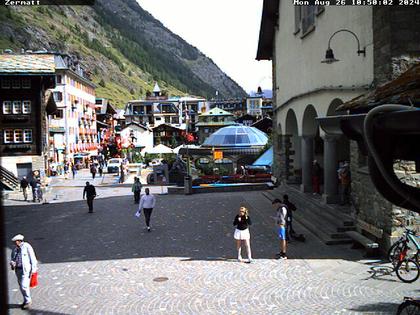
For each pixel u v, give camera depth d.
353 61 15.07
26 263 10.30
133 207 26.02
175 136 104.56
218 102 138.88
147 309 9.93
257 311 9.57
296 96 22.22
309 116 21.58
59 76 69.94
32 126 45.25
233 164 44.59
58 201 31.41
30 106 45.19
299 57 22.11
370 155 3.62
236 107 135.50
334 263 12.71
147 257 14.39
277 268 12.55
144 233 18.25
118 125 133.25
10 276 12.98
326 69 17.81
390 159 3.61
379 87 12.60
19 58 45.31
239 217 13.30
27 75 44.06
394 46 12.55
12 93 44.88
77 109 78.38
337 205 18.05
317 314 9.24
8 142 44.97
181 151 42.09
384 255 12.98
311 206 19.45
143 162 71.62
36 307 10.30
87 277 12.48
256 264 13.03
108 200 30.17
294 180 26.94
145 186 40.44
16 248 10.38
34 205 29.66
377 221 13.48
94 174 51.19
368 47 13.91
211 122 94.69
